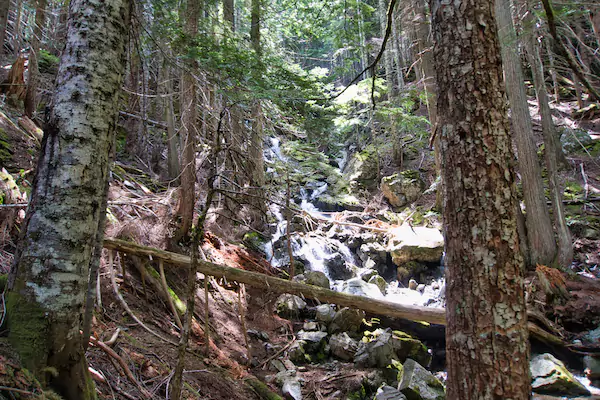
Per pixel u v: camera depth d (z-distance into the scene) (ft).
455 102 8.31
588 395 18.83
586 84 9.70
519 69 31.89
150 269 19.89
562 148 44.88
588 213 35.47
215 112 26.68
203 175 31.96
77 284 8.13
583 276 29.22
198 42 20.47
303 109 25.17
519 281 7.73
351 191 48.70
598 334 22.57
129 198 24.91
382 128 58.65
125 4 9.28
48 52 40.73
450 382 7.89
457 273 7.98
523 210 35.29
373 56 60.13
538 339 22.67
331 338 22.03
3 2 23.12
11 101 26.76
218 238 27.94
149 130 41.01
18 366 7.18
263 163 32.73
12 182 17.31
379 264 35.55
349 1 29.94
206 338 16.97
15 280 7.87
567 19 22.80
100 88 8.58
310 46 69.26
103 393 10.44
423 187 45.85
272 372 18.88
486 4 8.43
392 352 21.02
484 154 7.97
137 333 15.55
